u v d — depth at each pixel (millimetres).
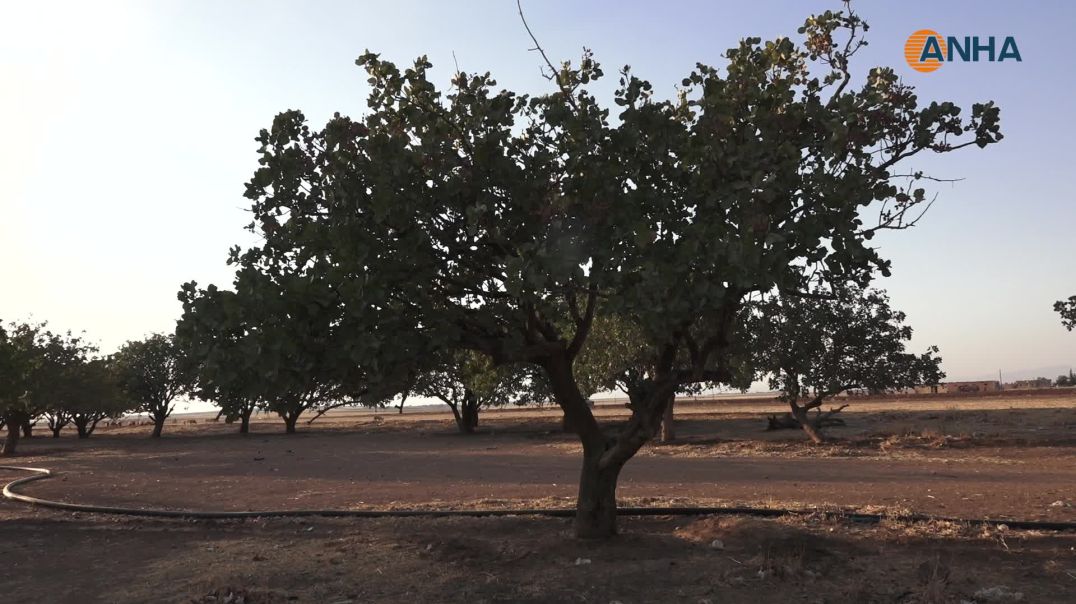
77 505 15586
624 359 29875
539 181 8250
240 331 7699
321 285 7465
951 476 18438
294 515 13703
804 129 8547
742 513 12000
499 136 8078
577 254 7508
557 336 10336
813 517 11102
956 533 9828
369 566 9086
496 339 9242
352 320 7562
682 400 123188
